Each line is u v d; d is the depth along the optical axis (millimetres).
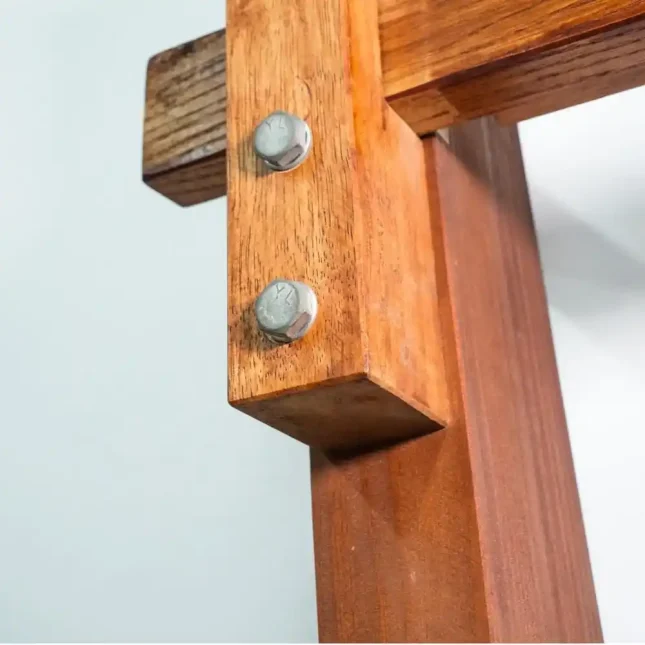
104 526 881
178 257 979
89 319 999
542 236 720
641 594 634
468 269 571
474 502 507
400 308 505
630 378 673
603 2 508
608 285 696
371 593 511
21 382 1003
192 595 808
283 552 786
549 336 682
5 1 1247
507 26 525
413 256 532
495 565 506
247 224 500
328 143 500
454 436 519
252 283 491
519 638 509
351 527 522
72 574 875
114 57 1142
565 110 749
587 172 729
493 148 665
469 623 492
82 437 938
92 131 1112
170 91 639
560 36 512
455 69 529
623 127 732
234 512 818
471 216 595
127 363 951
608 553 646
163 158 626
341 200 489
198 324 929
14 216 1104
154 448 889
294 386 471
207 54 633
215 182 638
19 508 936
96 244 1039
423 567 505
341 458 535
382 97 540
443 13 541
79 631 844
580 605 604
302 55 521
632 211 709
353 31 526
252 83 527
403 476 521
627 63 527
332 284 478
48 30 1205
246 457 833
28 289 1054
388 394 482
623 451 661
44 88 1169
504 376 579
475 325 560
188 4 1111
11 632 873
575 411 676
